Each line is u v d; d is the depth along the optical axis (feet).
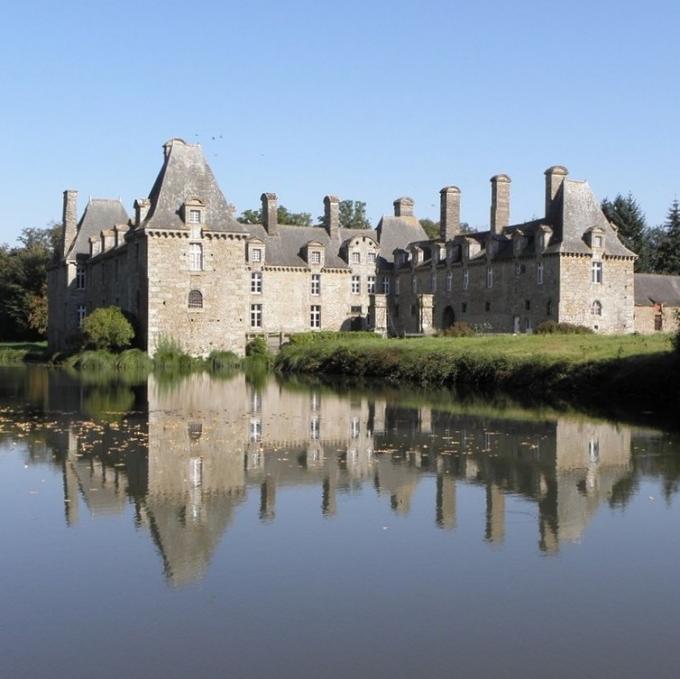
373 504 51.19
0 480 57.11
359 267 253.44
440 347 148.66
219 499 52.11
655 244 341.82
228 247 191.62
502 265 221.25
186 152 193.67
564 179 210.18
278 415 93.81
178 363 182.91
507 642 31.78
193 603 35.24
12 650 31.01
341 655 30.66
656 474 59.72
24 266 309.63
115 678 28.91
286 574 38.63
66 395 116.88
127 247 200.23
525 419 88.89
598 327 206.80
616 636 32.30
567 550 42.29
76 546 42.50
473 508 50.31
